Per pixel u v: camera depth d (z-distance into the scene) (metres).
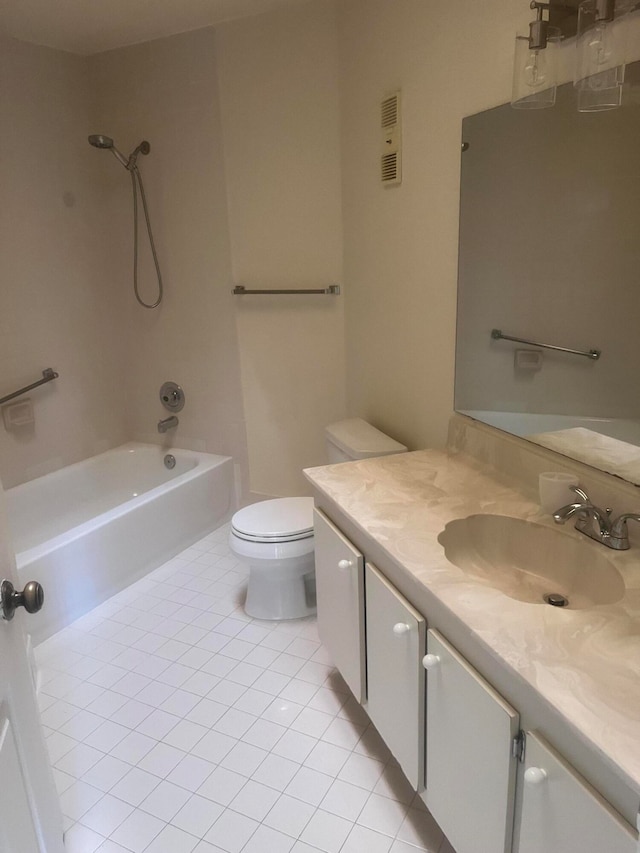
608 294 1.40
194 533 3.20
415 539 1.48
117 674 2.24
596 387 1.47
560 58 1.45
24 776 1.18
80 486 3.32
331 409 3.07
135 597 2.73
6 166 2.84
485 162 1.77
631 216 1.33
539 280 1.62
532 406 1.70
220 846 1.59
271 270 3.01
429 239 2.13
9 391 2.98
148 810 1.70
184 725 2.00
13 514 2.97
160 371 3.47
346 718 2.01
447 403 2.16
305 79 2.70
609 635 1.08
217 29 2.79
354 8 2.40
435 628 1.33
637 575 1.26
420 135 2.09
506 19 1.65
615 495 1.42
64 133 3.08
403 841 1.58
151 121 3.07
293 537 2.37
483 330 1.88
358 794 1.73
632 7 1.26
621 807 0.86
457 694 1.24
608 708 0.91
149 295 3.36
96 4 2.53
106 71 3.10
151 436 3.63
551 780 0.98
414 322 2.30
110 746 1.92
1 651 1.09
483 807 1.20
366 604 1.68
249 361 3.20
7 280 2.91
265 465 3.34
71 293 3.22
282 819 1.66
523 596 1.46
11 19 2.64
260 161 2.88
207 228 3.09
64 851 1.47
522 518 1.56
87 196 3.23
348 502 1.71
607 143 1.36
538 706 1.01
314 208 2.84
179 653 2.35
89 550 2.60
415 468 1.96
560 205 1.52
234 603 2.67
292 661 2.29
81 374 3.33
